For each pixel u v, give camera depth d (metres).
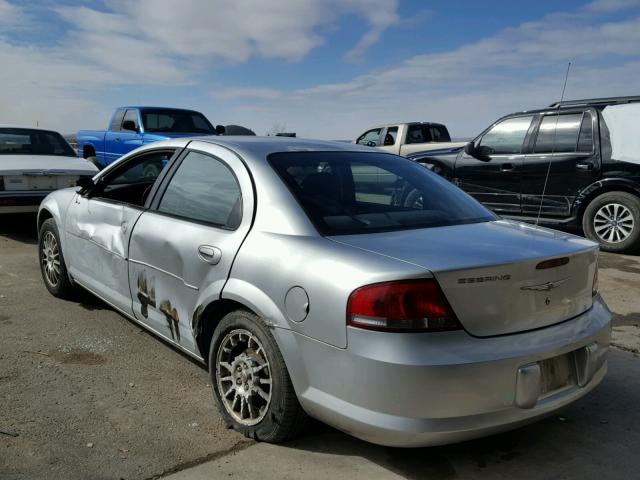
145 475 2.63
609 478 2.71
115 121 12.71
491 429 2.42
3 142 8.62
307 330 2.58
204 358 3.30
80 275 4.66
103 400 3.35
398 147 14.29
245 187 3.15
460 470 2.75
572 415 3.33
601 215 7.87
